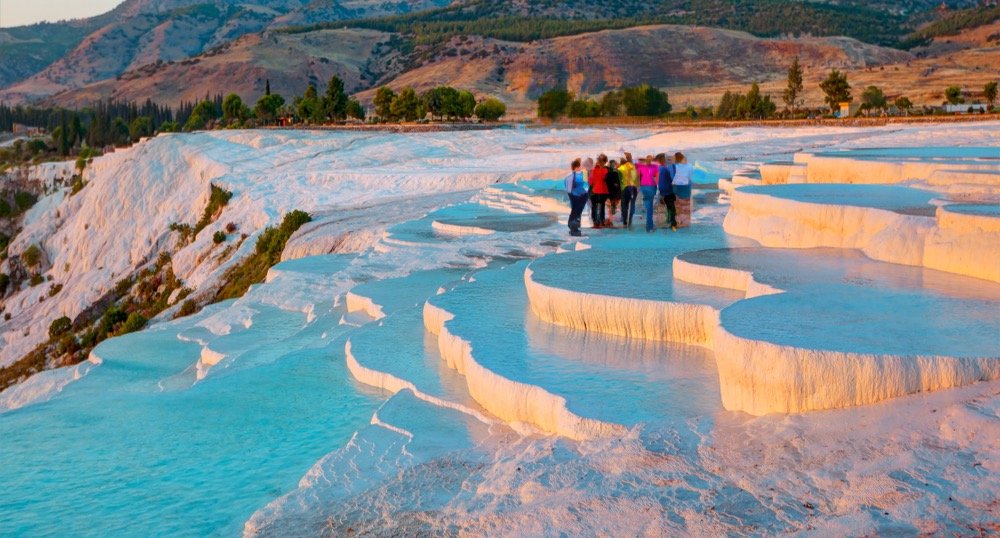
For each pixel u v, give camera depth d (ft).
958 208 37.14
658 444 24.45
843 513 18.93
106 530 27.73
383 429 32.58
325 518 25.62
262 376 42.88
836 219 43.91
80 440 36.63
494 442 29.86
